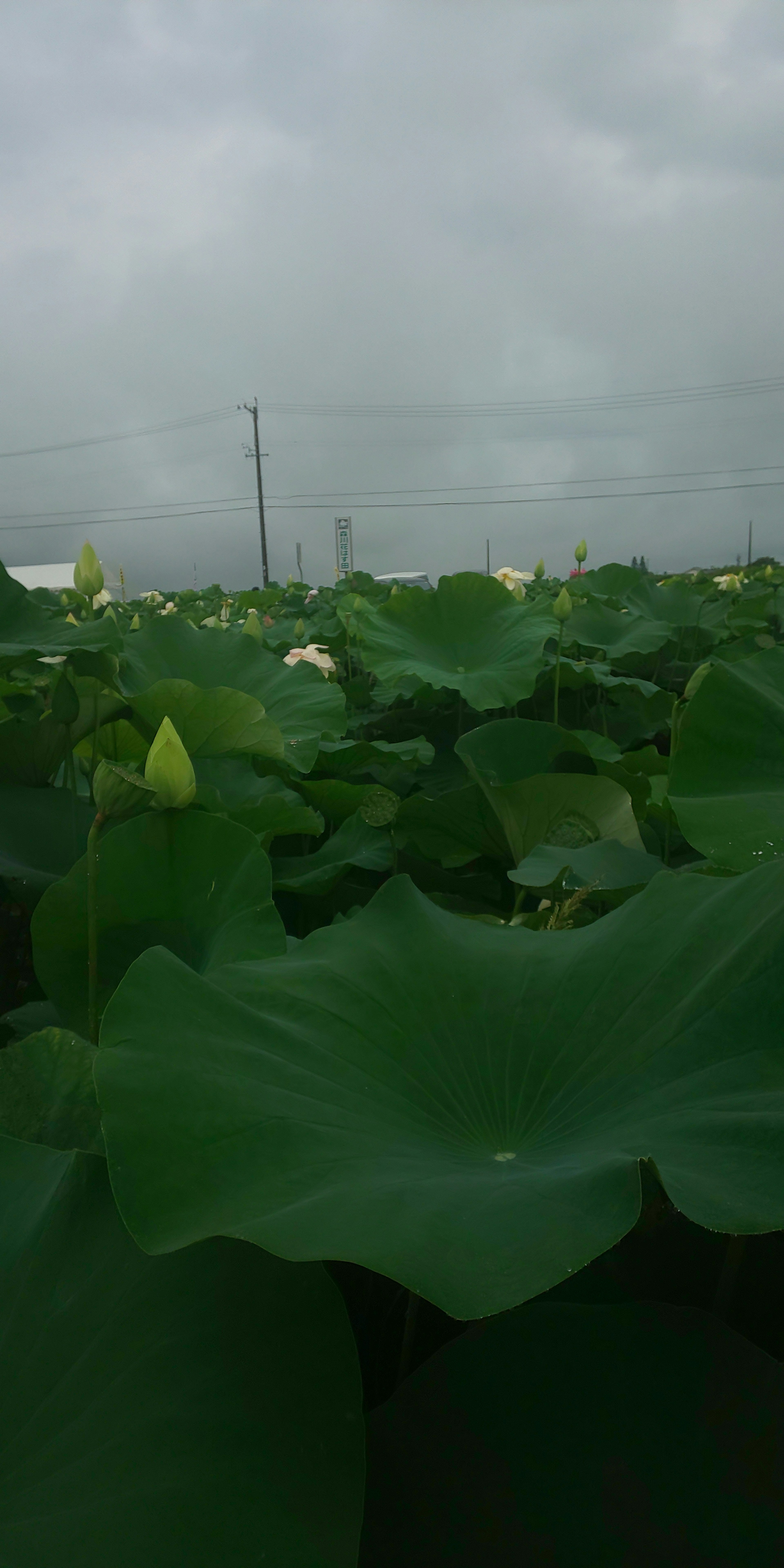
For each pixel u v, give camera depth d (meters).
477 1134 1.17
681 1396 0.95
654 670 7.12
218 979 1.37
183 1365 0.90
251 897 1.99
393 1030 1.32
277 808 3.02
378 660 5.08
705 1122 1.00
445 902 3.06
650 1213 1.33
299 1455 0.83
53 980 2.10
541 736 3.78
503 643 5.18
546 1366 0.99
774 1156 0.90
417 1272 0.79
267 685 4.21
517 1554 0.85
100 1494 0.80
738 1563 0.83
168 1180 0.90
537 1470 0.91
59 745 3.30
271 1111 1.04
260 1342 0.91
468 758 3.20
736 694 2.40
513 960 1.47
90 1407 0.87
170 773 1.96
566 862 2.53
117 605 7.17
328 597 13.01
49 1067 1.47
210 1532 0.77
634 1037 1.24
